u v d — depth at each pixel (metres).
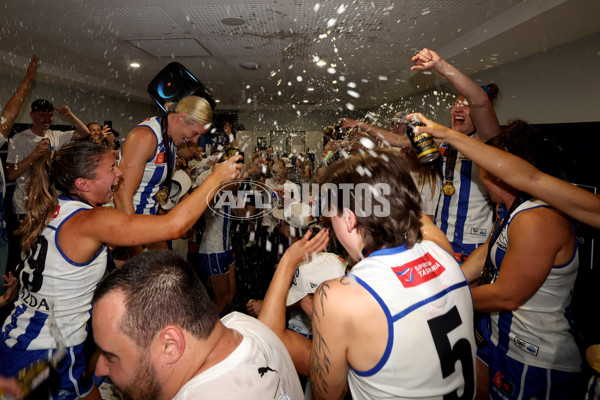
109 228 1.15
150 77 6.50
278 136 10.02
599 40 3.10
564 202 1.02
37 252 1.21
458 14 3.15
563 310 1.22
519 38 3.31
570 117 3.43
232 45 4.32
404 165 0.82
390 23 3.40
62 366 1.22
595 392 0.98
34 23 3.61
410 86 5.75
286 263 1.16
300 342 1.12
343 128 2.25
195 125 1.86
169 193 2.10
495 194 1.35
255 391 0.65
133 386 0.69
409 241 0.79
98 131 4.08
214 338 0.70
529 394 1.27
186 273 0.72
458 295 0.80
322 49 4.38
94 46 4.45
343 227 0.85
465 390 0.77
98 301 0.68
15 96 2.96
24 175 3.38
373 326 0.70
